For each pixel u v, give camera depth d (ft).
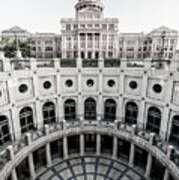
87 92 73.05
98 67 69.97
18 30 234.99
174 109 54.19
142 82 62.95
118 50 231.30
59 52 250.78
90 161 68.23
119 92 69.77
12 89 56.70
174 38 242.17
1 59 54.29
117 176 59.98
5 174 44.04
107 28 216.74
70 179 58.75
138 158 65.00
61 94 71.05
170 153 47.09
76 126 67.87
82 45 218.18
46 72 65.21
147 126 66.28
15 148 54.08
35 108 65.57
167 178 50.08
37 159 64.64
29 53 138.82
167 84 55.42
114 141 66.95
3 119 56.80
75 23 216.74
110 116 75.31
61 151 71.61
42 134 62.59
